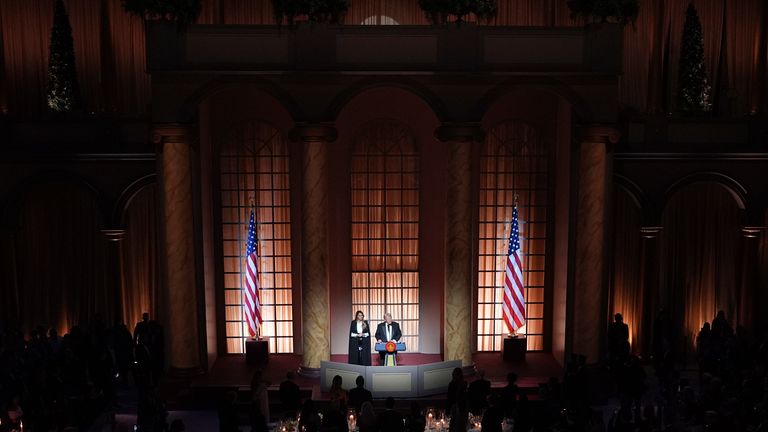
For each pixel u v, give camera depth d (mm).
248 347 18281
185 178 16844
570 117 17562
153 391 14727
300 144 17953
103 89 20547
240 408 16344
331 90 16562
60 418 13703
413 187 18938
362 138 18781
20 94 20531
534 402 14516
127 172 19297
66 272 20562
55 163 19125
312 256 17062
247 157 18766
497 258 19219
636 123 19094
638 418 13711
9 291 19609
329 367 16078
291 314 19266
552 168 18828
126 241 20250
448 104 16625
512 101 18750
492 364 18344
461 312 17172
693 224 20531
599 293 17281
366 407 13039
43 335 17578
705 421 12273
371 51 16438
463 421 13031
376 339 17719
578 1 16703
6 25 20312
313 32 16359
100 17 20500
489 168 18953
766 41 20797
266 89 16531
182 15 16250
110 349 20391
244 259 19031
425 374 15953
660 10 20438
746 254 19969
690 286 20719
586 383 15328
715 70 20859
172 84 16453
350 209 18859
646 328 19781
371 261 19141
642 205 19297
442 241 18938
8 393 15547
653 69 20672
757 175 19359
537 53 16578
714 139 19297
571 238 17641
